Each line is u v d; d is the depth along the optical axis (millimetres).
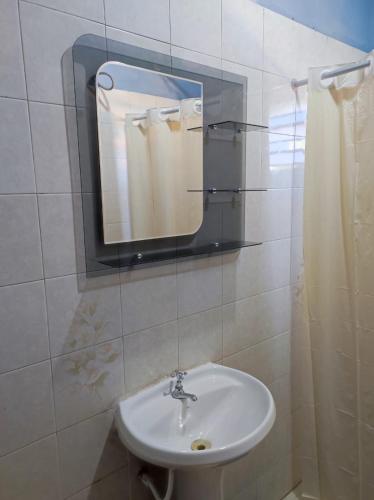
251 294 1591
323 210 1577
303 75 1632
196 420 1273
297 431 1933
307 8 1633
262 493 1804
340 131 1494
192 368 1409
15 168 931
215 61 1305
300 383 1856
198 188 1336
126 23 1068
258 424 1150
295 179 1687
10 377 989
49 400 1063
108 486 1223
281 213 1659
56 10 943
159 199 1229
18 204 947
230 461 997
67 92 988
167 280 1283
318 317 1691
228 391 1330
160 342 1293
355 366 1629
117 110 1087
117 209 1127
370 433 1636
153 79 1151
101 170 1076
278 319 1736
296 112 1631
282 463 1888
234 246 1438
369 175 1446
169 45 1174
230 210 1457
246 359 1619
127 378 1220
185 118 1255
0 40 873
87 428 1148
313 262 1646
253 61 1427
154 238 1232
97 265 1103
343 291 1604
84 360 1115
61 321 1057
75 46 982
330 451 1770
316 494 1880
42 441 1065
